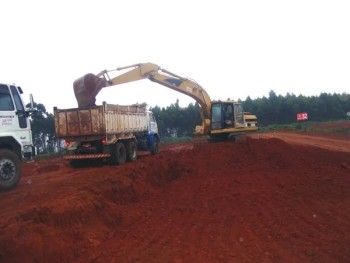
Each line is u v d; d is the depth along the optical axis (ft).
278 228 27.61
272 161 57.00
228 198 37.78
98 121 58.95
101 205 31.09
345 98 256.93
